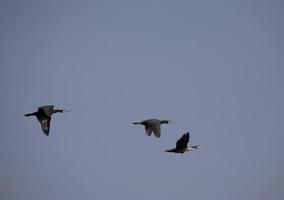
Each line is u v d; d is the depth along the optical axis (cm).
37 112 5662
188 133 5753
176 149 5856
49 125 5634
